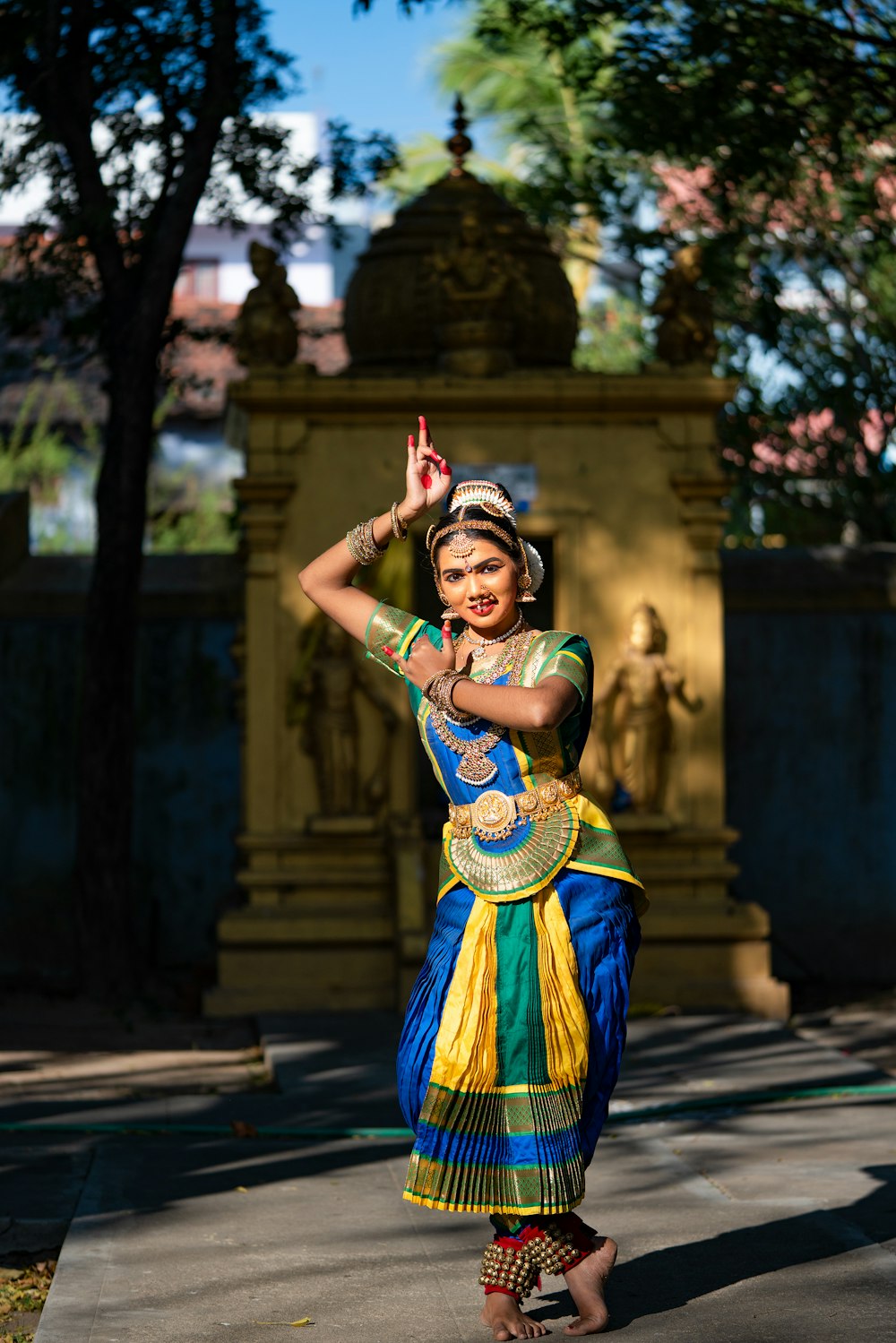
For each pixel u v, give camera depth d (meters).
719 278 10.40
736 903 7.91
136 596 8.41
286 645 7.95
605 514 8.00
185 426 20.53
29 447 17.33
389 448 7.96
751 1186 4.40
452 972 3.21
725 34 8.77
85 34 8.33
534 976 3.15
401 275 8.56
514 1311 3.17
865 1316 3.24
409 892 7.64
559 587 8.00
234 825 9.39
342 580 3.40
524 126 13.09
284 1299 3.44
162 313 8.34
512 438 7.99
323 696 7.89
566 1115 3.14
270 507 7.95
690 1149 4.92
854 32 8.71
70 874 9.28
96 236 8.26
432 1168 3.15
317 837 7.90
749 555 9.68
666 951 7.81
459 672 3.27
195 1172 4.70
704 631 7.97
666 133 9.15
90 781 8.33
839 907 9.34
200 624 9.45
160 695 9.41
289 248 10.16
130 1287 3.54
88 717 8.34
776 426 12.05
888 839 9.37
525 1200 3.11
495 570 3.25
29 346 18.50
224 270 28.67
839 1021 7.86
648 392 7.91
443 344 8.03
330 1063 6.41
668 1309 3.32
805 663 9.43
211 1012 7.73
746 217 11.74
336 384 7.86
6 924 9.25
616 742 7.93
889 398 11.70
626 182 12.17
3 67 8.30
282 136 9.52
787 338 11.88
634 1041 6.91
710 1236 3.87
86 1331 3.22
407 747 8.01
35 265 9.14
